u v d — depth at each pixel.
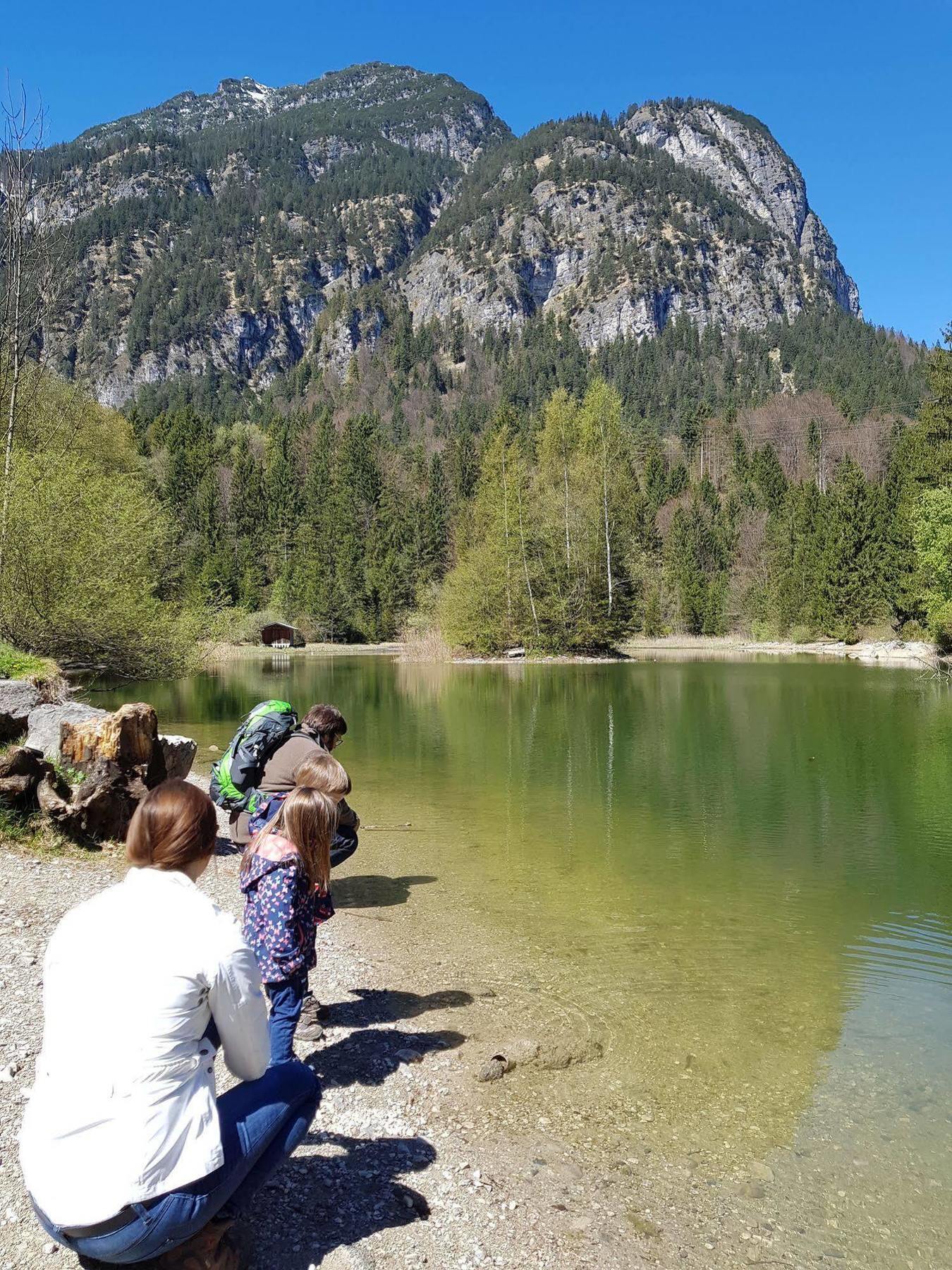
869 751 15.52
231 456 107.62
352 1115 4.00
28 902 6.12
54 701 10.36
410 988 5.54
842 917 6.95
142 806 2.58
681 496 101.12
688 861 8.54
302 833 3.87
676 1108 4.15
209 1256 2.64
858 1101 4.22
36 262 21.88
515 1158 3.71
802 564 62.56
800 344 183.38
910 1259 3.14
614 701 25.14
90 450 26.83
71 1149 2.26
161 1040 2.32
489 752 15.39
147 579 18.83
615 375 176.38
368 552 79.81
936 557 36.62
